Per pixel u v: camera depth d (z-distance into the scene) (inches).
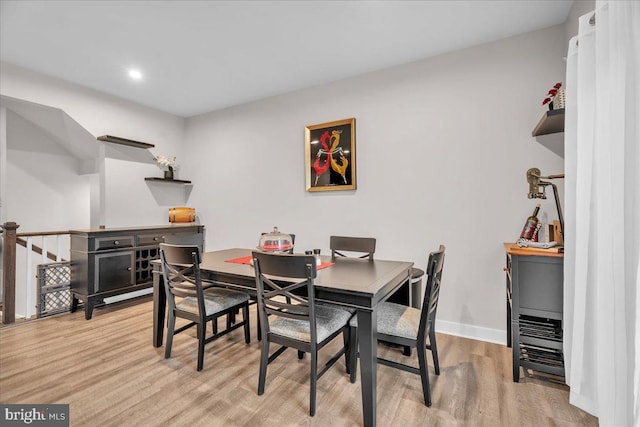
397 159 117.3
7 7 84.5
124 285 131.4
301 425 61.2
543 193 82.1
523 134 97.3
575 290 62.7
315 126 134.0
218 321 118.1
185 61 115.2
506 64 99.5
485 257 102.6
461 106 106.2
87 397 69.9
